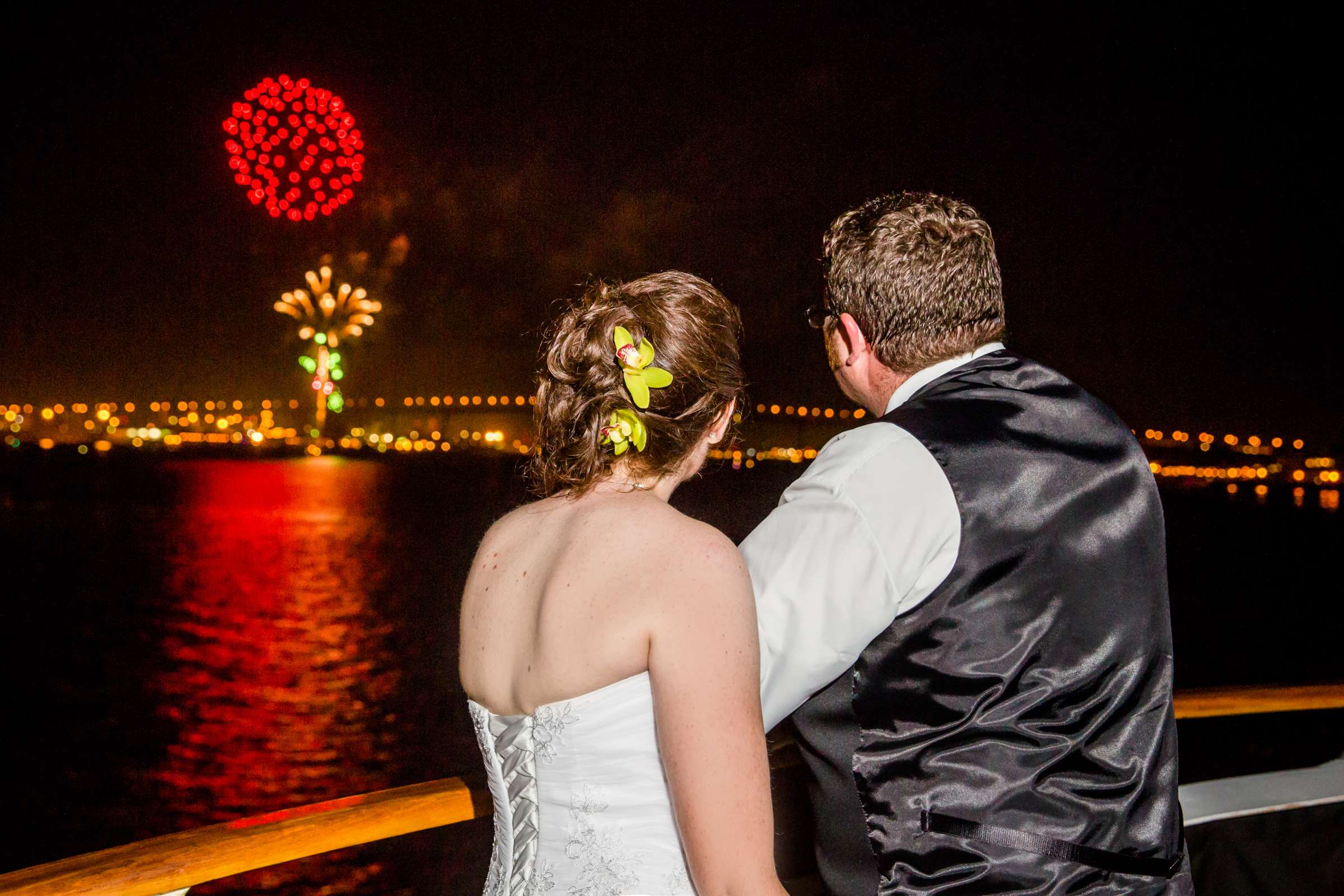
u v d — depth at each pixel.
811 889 1.43
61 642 14.09
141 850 1.11
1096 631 1.05
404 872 5.71
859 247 1.18
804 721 1.11
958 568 1.04
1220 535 41.12
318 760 9.07
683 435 0.99
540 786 0.95
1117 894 1.02
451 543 27.20
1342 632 18.42
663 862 0.92
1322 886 1.70
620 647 0.89
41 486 48.28
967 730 1.03
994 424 1.09
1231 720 8.15
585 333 1.00
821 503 1.07
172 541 26.70
